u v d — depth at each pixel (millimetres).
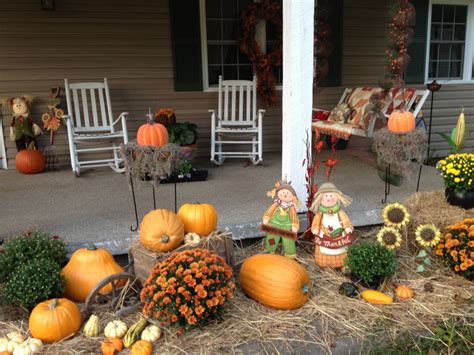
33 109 4754
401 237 2684
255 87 4898
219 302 2047
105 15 4711
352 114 4770
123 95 4926
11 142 4809
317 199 2570
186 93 5082
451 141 3516
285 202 2582
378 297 2295
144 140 2619
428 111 5617
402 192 3576
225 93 4938
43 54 4656
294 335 2055
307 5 2764
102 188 3959
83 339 2045
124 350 1985
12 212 3287
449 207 3025
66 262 2631
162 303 1988
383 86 4535
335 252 2572
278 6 4953
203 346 1964
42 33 4605
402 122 2992
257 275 2277
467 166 2979
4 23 4492
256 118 4926
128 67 4879
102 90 4742
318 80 5137
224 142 4742
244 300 2328
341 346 2016
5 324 2170
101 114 4883
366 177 4098
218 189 3803
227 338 2018
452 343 2074
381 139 3027
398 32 4379
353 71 5449
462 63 5688
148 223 2312
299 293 2213
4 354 1940
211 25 5000
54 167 4910
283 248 2754
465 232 2570
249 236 2924
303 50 2812
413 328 2129
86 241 2693
